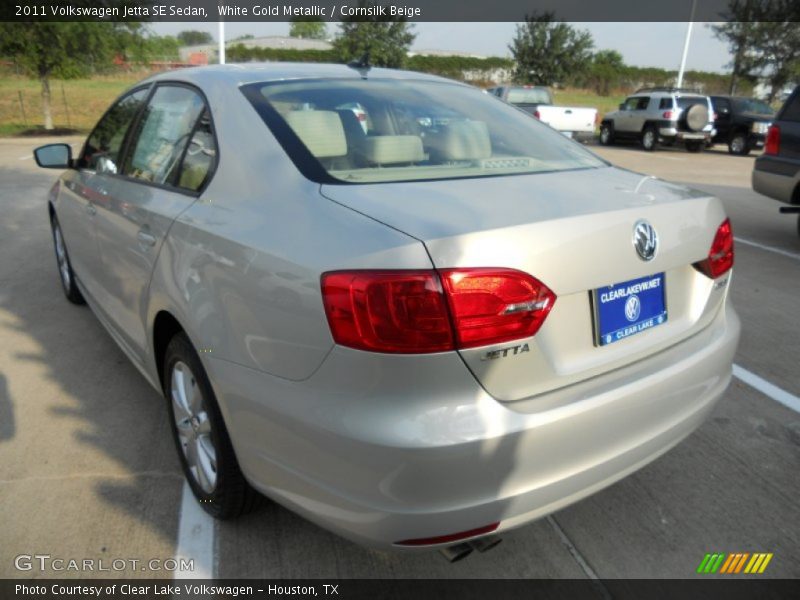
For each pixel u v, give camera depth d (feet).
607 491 9.04
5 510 8.37
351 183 6.70
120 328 10.51
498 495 5.74
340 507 5.88
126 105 11.45
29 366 12.49
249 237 6.60
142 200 9.09
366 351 5.48
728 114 62.54
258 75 8.67
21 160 45.11
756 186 23.26
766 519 8.50
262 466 6.56
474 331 5.45
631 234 6.47
